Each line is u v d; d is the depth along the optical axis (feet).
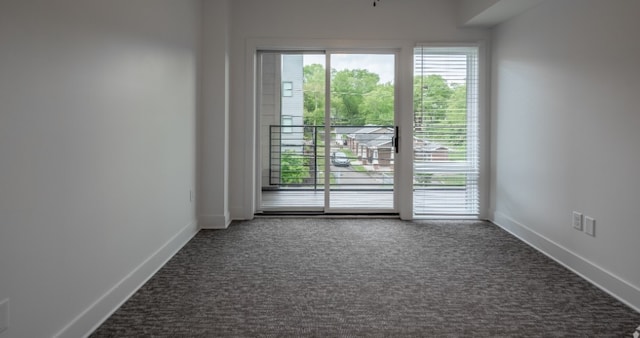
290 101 17.84
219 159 13.98
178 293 8.43
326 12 14.97
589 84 9.31
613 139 8.52
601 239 8.91
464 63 15.17
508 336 6.69
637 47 7.86
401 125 15.37
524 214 12.57
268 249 11.60
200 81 13.64
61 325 6.07
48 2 5.63
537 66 11.70
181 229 11.88
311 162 17.97
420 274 9.59
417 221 15.07
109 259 7.52
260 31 14.87
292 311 7.60
